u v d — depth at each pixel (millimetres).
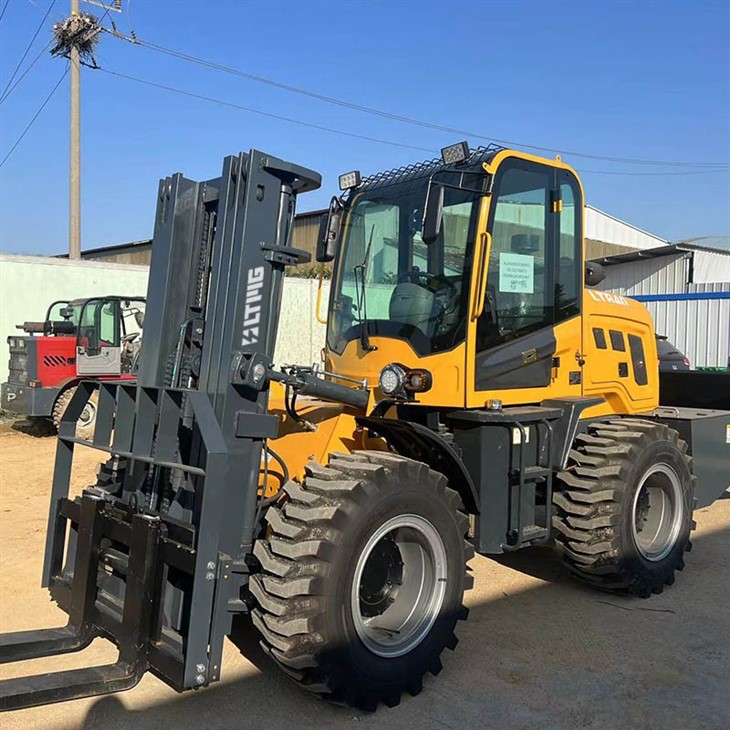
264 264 3365
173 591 3254
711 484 5723
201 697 3426
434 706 3375
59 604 3719
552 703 3412
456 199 4117
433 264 4172
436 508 3520
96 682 2941
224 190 3477
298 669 3057
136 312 11914
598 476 4492
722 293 13969
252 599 3178
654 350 5859
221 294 3396
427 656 3482
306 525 3111
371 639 3293
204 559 2943
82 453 9641
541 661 3840
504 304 4273
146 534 3090
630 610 4562
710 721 3266
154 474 3457
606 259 18859
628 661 3846
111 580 3523
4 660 3154
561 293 4684
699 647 4020
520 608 4590
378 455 3504
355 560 3170
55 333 11531
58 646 3281
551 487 4477
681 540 5035
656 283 18578
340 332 4613
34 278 13859
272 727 3172
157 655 3039
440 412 4254
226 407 3230
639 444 4688
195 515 3273
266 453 3404
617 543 4531
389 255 4422
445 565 3572
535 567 5406
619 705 3395
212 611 2996
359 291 4555
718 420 5801
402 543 3576
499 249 4211
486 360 4152
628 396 5379
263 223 3365
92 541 3373
